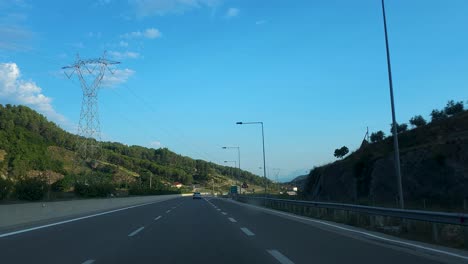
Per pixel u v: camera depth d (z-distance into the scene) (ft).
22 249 40.81
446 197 101.35
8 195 106.22
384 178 129.90
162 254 37.76
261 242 45.73
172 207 140.56
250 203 182.29
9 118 376.89
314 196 192.03
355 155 172.04
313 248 40.96
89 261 34.22
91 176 227.81
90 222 73.92
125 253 38.37
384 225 58.54
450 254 35.88
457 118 140.26
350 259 34.63
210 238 49.75
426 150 116.26
